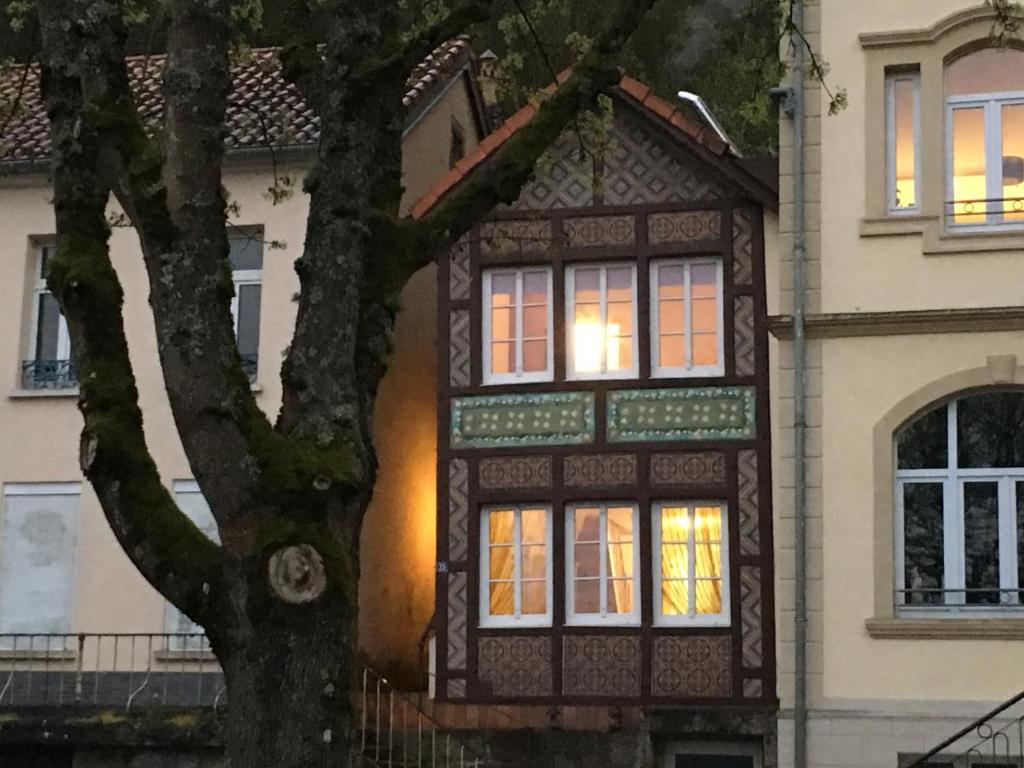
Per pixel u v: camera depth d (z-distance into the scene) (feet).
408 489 73.67
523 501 65.57
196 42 32.78
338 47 33.86
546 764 63.05
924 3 61.05
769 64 52.31
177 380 31.27
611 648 63.72
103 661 68.39
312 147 69.21
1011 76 60.59
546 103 36.45
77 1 32.96
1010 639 56.90
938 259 59.82
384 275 33.45
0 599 70.03
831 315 59.77
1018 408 58.85
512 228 67.26
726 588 63.05
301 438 31.30
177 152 32.30
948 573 58.39
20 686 68.54
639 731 62.54
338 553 30.40
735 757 62.49
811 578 58.80
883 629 57.67
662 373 65.31
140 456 31.37
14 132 73.05
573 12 76.89
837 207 60.90
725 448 63.87
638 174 66.49
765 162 65.31
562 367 66.18
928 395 59.00
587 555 65.00
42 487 70.59
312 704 29.84
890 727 57.16
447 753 59.72
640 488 64.44
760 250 64.75
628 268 66.49
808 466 59.52
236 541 30.45
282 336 69.31
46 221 72.59
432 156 78.89
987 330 59.00
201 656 67.36
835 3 61.93
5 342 71.97
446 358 67.46
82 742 60.08
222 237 32.30
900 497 59.26
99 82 32.68
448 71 79.25
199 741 59.26
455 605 65.57
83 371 31.81
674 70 101.40
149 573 30.91
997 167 60.34
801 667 57.98
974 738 56.39
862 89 61.26
